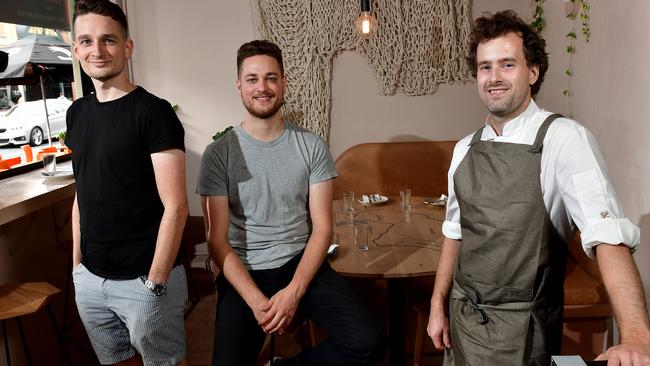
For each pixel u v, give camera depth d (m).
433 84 4.00
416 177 3.92
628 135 2.42
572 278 2.50
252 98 1.99
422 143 3.94
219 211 2.02
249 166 2.03
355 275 2.04
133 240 1.82
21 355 2.52
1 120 2.86
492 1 3.91
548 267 1.48
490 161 1.53
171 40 4.00
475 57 1.58
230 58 4.00
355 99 4.05
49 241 2.82
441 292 1.75
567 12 3.15
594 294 2.37
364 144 3.95
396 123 4.07
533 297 1.48
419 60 3.97
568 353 2.47
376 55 3.95
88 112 1.83
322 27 3.90
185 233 4.07
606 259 1.27
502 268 1.50
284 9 3.90
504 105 1.48
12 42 2.92
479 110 4.05
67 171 2.85
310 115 4.01
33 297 1.98
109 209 1.79
